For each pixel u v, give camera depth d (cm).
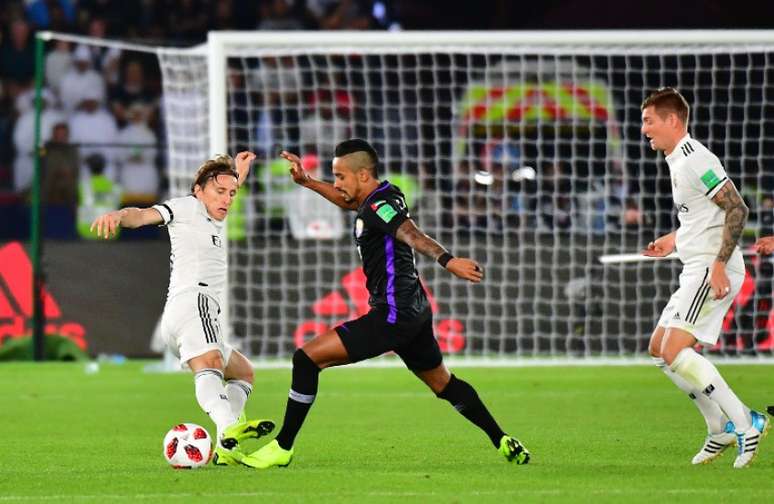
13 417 3544
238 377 2567
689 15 6219
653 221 5834
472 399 2408
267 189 5525
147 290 5525
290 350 5391
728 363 5041
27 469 2483
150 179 6888
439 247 2225
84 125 7025
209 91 4803
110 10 7562
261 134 6862
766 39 4809
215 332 2486
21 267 5525
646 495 2033
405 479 2241
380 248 2305
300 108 5653
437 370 2394
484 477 2264
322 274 5400
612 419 3362
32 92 7262
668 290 5297
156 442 2961
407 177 6147
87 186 6694
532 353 5366
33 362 5394
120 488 2164
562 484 2169
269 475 2295
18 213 6625
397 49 5047
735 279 2389
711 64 6500
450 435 3022
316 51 4994
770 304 5150
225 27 7675
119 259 5522
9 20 7356
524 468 2397
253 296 5397
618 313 5322
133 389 4338
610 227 5981
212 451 2503
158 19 7606
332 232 5538
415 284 2330
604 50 4956
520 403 3809
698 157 2342
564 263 5344
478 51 5066
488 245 5369
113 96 7331
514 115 6156
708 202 2369
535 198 6047
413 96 7138
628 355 5325
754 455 2364
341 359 2327
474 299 5372
